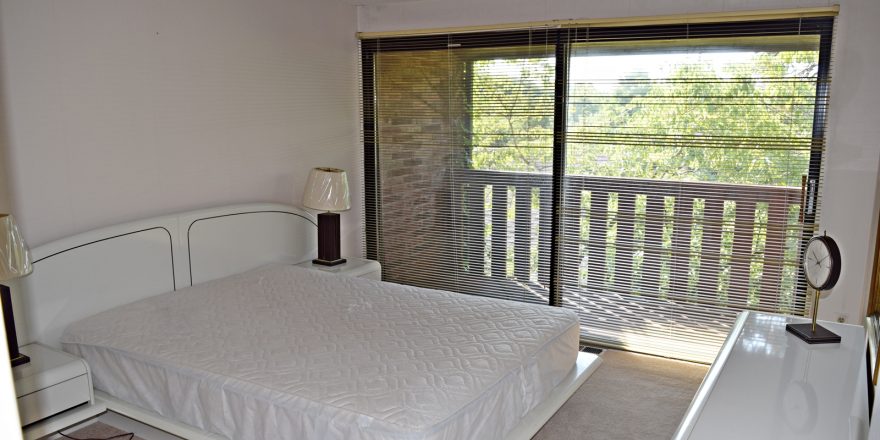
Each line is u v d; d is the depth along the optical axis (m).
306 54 4.41
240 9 3.87
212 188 3.81
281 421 2.21
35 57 2.87
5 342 0.55
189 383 2.46
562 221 4.29
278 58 4.18
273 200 4.27
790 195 3.62
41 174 2.94
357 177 5.05
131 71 3.28
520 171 4.40
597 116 4.07
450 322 2.96
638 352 4.16
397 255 5.07
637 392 3.52
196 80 3.64
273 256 4.17
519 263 4.53
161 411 2.57
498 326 2.90
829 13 3.37
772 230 3.69
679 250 3.94
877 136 3.39
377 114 4.92
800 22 3.46
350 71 4.85
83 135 3.09
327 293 3.43
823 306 3.63
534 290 4.50
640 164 3.98
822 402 1.65
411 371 2.39
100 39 3.12
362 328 2.88
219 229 3.76
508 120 4.39
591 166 4.13
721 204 3.79
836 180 3.52
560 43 4.11
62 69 2.98
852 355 2.00
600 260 4.21
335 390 2.23
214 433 2.41
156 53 3.40
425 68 4.65
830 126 3.49
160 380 2.55
